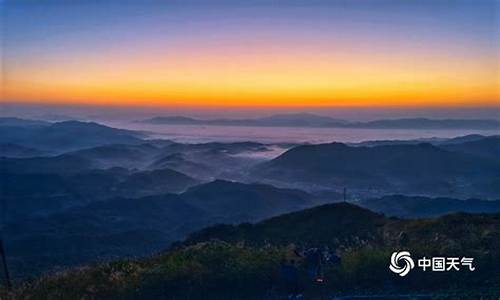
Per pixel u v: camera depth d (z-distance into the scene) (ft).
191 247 46.32
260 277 37.99
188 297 36.86
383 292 36.81
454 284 37.78
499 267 39.29
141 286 36.76
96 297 36.40
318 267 38.83
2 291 41.39
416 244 44.91
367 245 46.52
